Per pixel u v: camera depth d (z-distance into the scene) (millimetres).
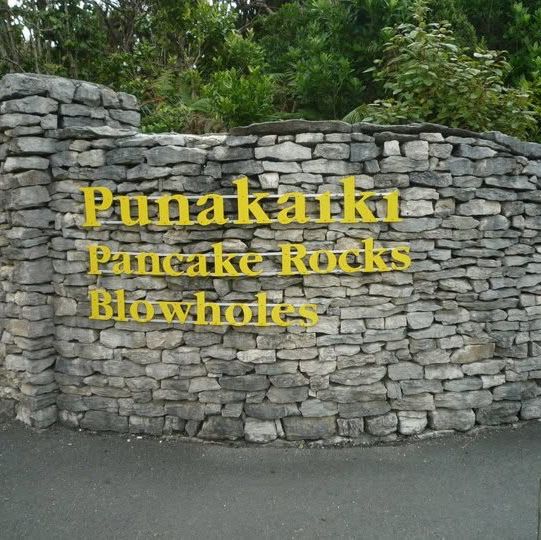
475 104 5418
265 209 4266
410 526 3371
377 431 4484
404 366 4500
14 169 4500
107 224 4465
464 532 3301
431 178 4281
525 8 8305
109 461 4238
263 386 4457
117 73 8844
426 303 4469
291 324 4383
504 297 4598
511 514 3467
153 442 4547
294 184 4223
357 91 7703
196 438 4574
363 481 3900
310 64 7773
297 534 3316
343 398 4457
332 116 8000
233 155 4227
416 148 4246
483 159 4391
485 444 4410
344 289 4371
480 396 4621
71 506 3629
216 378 4520
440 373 4539
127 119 5297
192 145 4328
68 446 4488
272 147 4184
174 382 4566
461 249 4453
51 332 4777
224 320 4426
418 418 4547
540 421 4777
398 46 5863
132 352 4598
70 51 8555
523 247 4590
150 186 4328
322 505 3611
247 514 3527
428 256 4402
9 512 3562
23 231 4527
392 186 4262
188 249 4375
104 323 4645
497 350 4656
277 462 4207
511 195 4480
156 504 3646
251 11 11742
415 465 4109
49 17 8062
